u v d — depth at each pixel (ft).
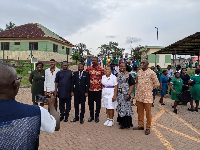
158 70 33.86
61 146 13.67
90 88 19.36
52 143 14.17
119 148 13.43
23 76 51.98
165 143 14.48
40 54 72.90
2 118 4.00
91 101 19.71
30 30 81.05
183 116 22.67
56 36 89.86
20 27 85.87
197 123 20.01
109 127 17.98
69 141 14.56
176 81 24.00
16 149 3.96
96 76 19.22
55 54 79.61
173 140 15.17
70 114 22.40
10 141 3.93
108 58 80.38
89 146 13.70
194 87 24.76
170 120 20.81
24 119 4.19
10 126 3.99
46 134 15.92
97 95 19.44
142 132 16.83
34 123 4.33
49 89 19.04
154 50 105.60
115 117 21.45
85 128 17.56
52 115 5.33
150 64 105.81
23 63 64.49
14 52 74.43
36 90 18.99
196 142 14.92
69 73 19.15
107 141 14.65
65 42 87.71
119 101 17.20
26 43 73.77
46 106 24.63
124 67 17.21
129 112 17.10
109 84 17.83
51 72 19.27
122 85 17.19
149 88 16.29
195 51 69.82
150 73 16.35
